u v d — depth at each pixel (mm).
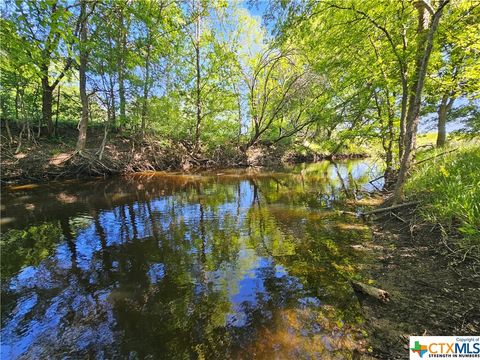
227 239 5895
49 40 6617
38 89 14312
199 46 19656
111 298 3770
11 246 5574
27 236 6125
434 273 3826
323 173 17516
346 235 5867
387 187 10234
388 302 3367
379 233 5750
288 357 2654
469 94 8727
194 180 14703
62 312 3488
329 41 8984
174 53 18766
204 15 18781
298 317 3248
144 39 15039
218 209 8453
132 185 12773
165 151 19781
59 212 8016
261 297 3701
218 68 20047
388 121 10680
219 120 22609
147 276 4367
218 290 3922
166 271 4523
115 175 15477
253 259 4898
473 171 5555
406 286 3652
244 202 9414
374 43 9914
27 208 8414
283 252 5137
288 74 21922
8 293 3910
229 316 3334
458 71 8273
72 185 12367
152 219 7406
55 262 4871
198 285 4066
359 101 12234
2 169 11984
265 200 9688
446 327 2832
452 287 3441
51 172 13156
